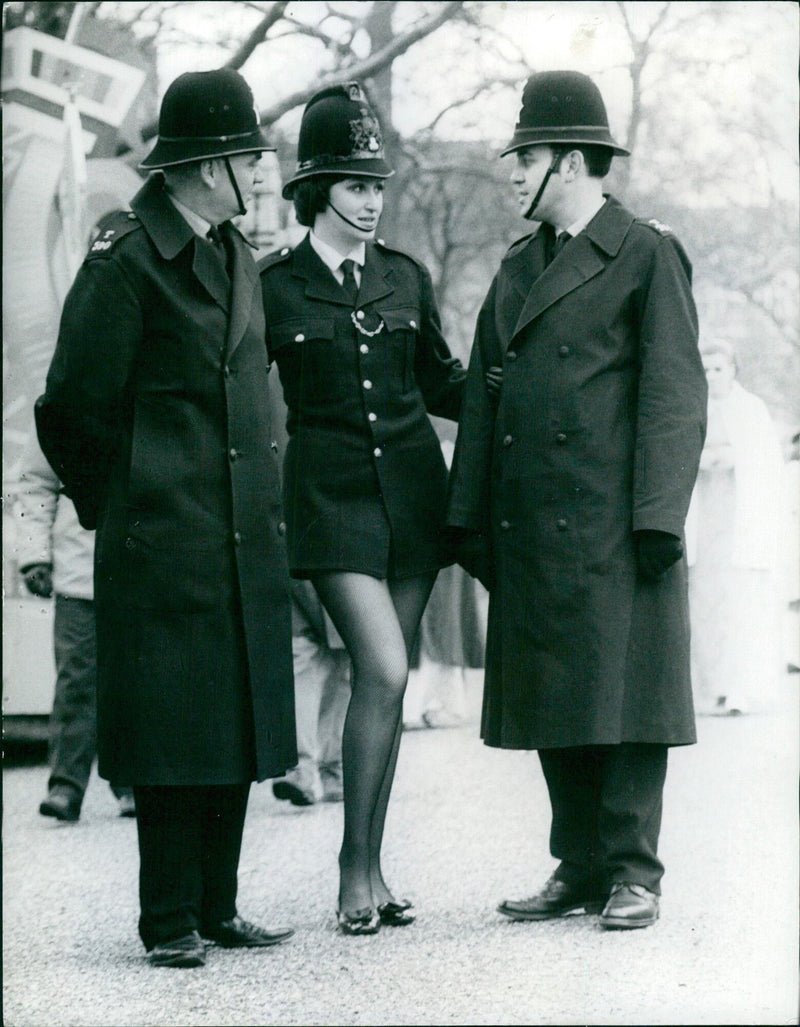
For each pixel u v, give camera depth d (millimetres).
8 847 7871
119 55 9977
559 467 6160
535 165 6293
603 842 6254
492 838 7789
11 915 6633
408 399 6508
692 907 6395
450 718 10852
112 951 6102
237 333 5879
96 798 9250
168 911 5902
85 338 5734
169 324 5797
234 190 5879
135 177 10023
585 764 6395
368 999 5492
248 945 6074
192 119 5824
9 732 10156
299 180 6426
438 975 5715
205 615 5816
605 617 6102
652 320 6160
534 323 6234
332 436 6426
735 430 10289
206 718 5801
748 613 10211
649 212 10203
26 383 9742
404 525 6422
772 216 10172
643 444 6082
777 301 10281
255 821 8344
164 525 5797
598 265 6223
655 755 6258
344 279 6492
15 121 9914
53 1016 5367
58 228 9867
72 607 8398
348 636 6379
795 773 8656
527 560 6188
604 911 6199
